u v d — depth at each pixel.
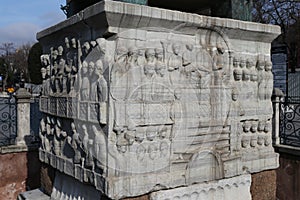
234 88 4.14
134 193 3.33
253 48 4.32
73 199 4.01
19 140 6.81
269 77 4.49
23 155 6.68
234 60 4.12
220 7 4.58
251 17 4.55
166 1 4.64
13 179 6.58
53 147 4.50
